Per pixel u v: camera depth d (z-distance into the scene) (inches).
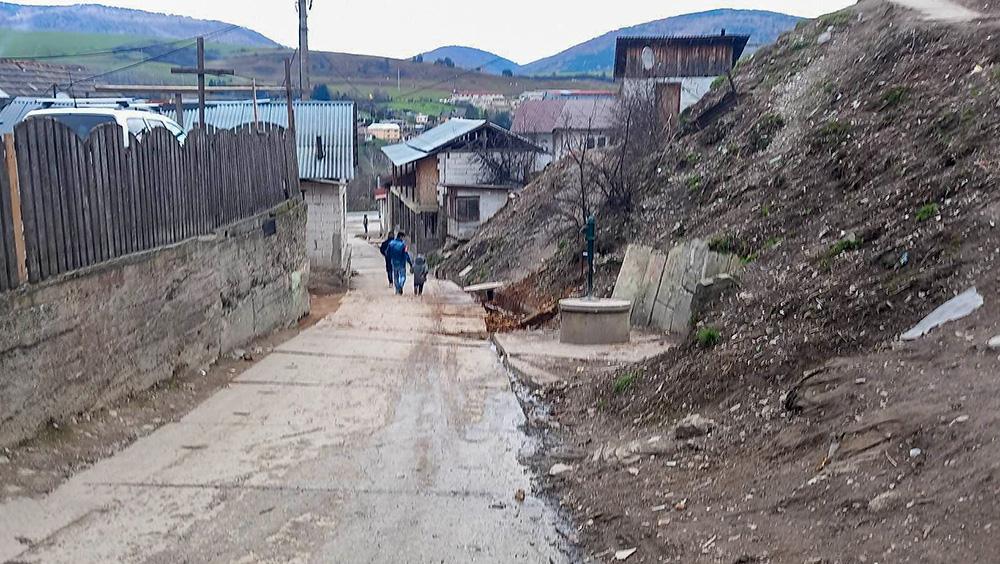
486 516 222.5
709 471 227.8
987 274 249.4
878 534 164.1
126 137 344.2
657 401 297.3
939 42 507.8
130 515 212.8
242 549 197.0
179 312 350.6
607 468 251.3
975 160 332.2
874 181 396.8
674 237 535.2
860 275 298.0
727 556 176.4
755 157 566.6
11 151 235.9
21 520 202.7
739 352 287.6
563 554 200.5
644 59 1142.3
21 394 239.5
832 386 231.1
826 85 583.5
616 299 477.4
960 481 167.3
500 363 425.4
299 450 272.7
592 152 984.3
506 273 846.5
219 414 309.1
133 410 297.4
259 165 484.1
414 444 285.4
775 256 395.5
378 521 216.7
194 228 376.2
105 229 290.2
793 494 193.9
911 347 233.8
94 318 279.3
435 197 1413.6
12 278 236.5
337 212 871.7
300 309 571.8
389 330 529.0
